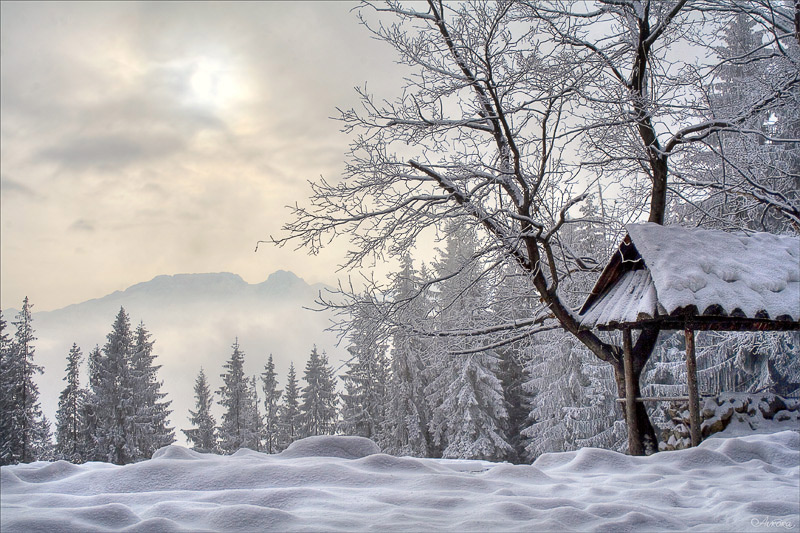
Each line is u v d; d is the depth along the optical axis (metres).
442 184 13.26
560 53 13.40
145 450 50.56
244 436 62.06
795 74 13.84
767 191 13.17
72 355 51.62
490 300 16.44
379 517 4.30
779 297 9.55
